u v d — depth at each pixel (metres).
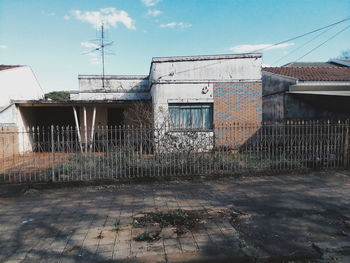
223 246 3.54
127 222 4.40
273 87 12.54
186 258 3.27
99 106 15.30
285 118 11.60
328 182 6.64
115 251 3.47
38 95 16.72
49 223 4.43
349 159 7.83
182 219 4.42
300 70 13.56
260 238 3.77
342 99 10.40
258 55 11.52
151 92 12.50
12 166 9.18
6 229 4.23
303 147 8.04
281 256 3.30
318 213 4.66
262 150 8.36
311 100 11.48
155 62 11.25
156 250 3.46
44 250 3.54
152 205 5.21
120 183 6.76
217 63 11.41
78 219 4.58
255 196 5.66
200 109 11.50
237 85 11.47
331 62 19.00
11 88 12.84
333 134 7.96
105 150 8.18
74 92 15.60
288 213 4.68
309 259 3.31
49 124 16.34
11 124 12.01
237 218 4.48
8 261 3.29
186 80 11.34
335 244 3.56
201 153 7.85
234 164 7.63
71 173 6.93
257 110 11.53
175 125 10.94
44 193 6.13
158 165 7.18
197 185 6.59
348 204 5.09
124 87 16.56
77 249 3.55
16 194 6.06
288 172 7.43
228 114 11.44
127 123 14.62
